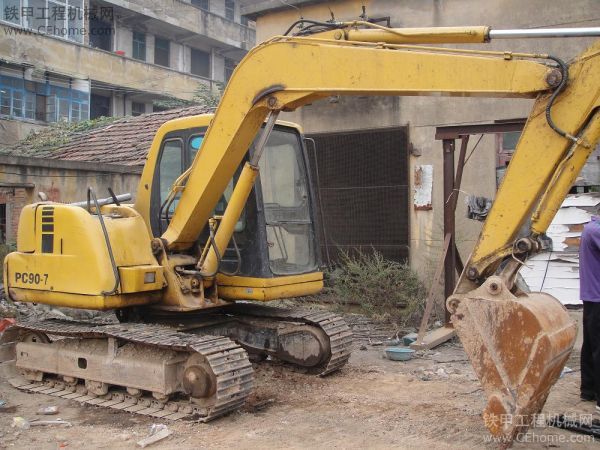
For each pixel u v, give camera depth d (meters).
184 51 34.06
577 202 8.64
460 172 8.30
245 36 35.78
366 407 5.74
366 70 4.95
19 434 5.09
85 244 5.95
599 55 4.11
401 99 10.12
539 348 4.00
